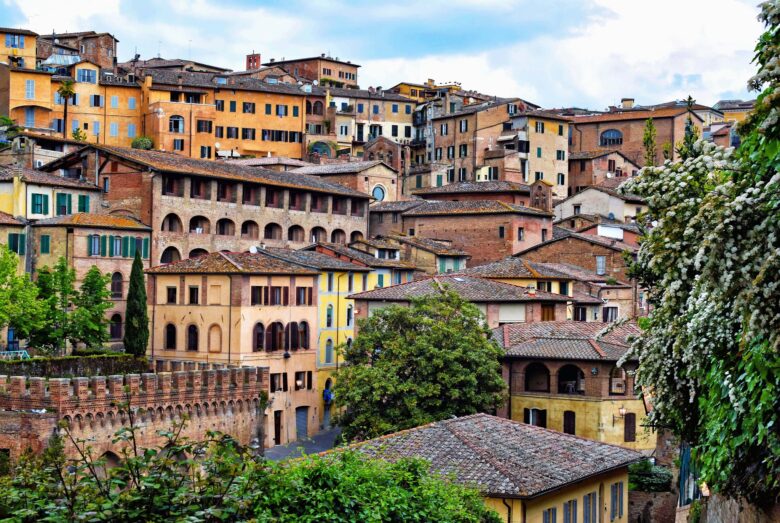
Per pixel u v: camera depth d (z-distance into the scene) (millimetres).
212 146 175000
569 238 119562
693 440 28094
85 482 22609
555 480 50094
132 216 115438
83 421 68750
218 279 94875
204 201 120125
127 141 171875
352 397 70062
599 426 75188
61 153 139750
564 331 81625
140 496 22047
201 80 178750
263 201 126875
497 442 53375
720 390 22938
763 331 19062
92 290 97750
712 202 19984
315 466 28094
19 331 89938
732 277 19250
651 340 27875
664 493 67812
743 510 22703
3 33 169250
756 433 20812
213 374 78812
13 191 108312
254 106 181500
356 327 100500
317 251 114562
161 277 98062
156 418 73625
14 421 67938
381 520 27688
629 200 148125
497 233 133500
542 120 177500
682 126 183625
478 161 179000
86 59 172250
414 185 181750
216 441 24516
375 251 118938
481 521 41406
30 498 21719
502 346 79312
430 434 53031
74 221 105062
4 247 91625
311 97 191125
